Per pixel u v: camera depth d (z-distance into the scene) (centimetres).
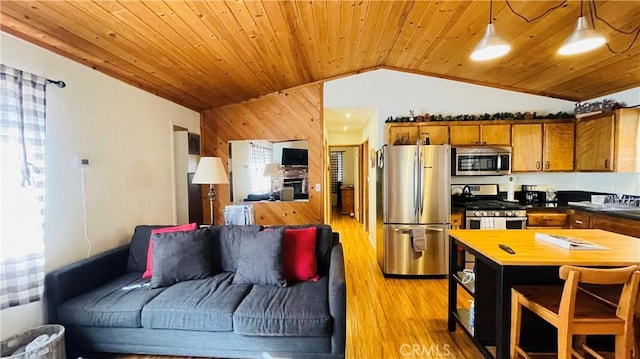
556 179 430
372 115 503
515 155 409
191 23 228
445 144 380
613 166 340
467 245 215
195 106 441
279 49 312
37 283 200
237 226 279
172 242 245
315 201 470
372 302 306
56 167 225
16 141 188
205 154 476
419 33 316
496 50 206
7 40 189
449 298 252
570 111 426
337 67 410
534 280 207
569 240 206
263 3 223
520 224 372
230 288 227
